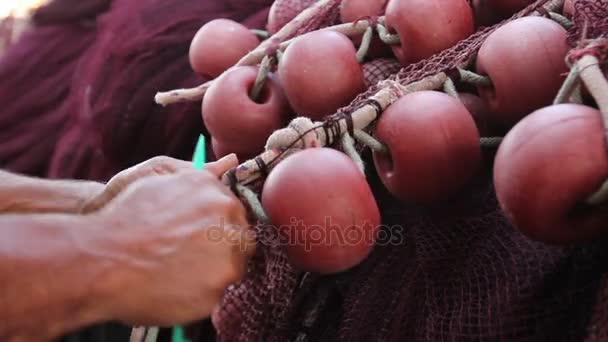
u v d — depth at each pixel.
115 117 0.98
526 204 0.46
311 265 0.49
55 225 0.40
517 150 0.46
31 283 0.37
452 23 0.64
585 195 0.45
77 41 1.16
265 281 0.61
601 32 0.54
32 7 1.29
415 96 0.55
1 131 1.15
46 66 1.15
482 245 0.58
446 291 0.58
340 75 0.63
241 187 0.51
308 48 0.64
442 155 0.53
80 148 1.05
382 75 0.69
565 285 0.54
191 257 0.42
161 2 1.05
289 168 0.48
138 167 0.50
